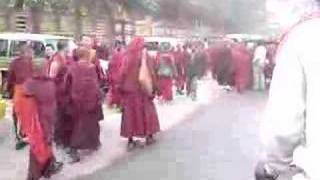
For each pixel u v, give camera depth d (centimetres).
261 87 2373
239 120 1404
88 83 941
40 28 2641
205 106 1755
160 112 1576
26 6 2492
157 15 4597
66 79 933
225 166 866
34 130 754
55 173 806
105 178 806
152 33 4284
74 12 2961
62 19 2850
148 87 1051
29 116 751
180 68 2148
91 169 864
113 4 3562
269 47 2461
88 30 3200
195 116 1491
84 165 891
